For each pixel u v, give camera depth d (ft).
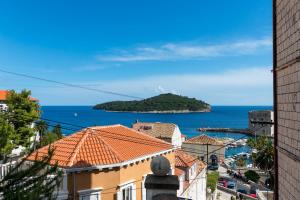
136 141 77.87
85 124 599.57
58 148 64.95
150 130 197.88
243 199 149.28
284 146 33.35
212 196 147.54
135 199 66.54
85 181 58.59
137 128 201.98
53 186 29.04
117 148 67.82
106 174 61.00
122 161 62.23
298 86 28.22
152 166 17.66
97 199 59.62
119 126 86.43
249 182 180.45
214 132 567.59
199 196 120.78
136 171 67.36
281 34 34.37
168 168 17.58
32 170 28.12
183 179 98.12
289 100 31.40
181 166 103.76
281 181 35.12
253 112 394.11
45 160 32.27
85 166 58.03
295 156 28.91
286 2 32.14
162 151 76.84
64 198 54.75
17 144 119.24
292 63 29.68
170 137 190.80
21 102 126.00
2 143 30.17
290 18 30.58
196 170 118.11
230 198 153.99
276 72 36.83
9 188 26.13
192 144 216.74
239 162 239.71
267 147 146.51
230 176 207.00
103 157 62.39
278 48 35.81
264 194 103.50
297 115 28.60
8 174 26.58
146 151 72.43
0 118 75.92
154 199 17.15
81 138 68.49
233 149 369.91
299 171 28.25
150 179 17.53
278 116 36.09
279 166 36.01
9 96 126.00
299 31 27.53
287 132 32.17
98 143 67.51
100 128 77.41
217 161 217.97
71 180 57.11
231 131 546.67
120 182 62.39
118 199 61.67
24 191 25.90
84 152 62.90
